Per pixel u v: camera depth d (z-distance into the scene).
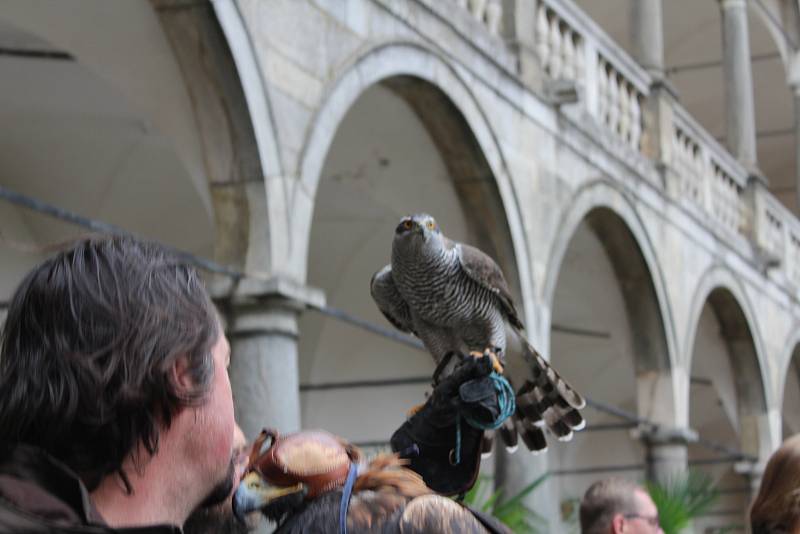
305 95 8.96
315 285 15.35
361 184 12.60
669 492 11.78
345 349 16.25
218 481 1.99
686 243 17.17
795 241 22.80
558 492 20.81
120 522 1.87
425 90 11.02
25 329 1.84
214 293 8.22
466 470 2.75
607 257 15.80
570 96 13.31
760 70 26.92
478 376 2.72
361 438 16.41
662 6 24.97
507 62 12.51
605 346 19.30
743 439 20.02
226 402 2.01
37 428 1.80
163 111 8.59
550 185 13.24
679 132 17.69
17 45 9.89
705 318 19.75
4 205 11.31
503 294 4.11
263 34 8.53
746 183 20.59
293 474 2.25
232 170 8.46
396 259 4.01
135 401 1.82
